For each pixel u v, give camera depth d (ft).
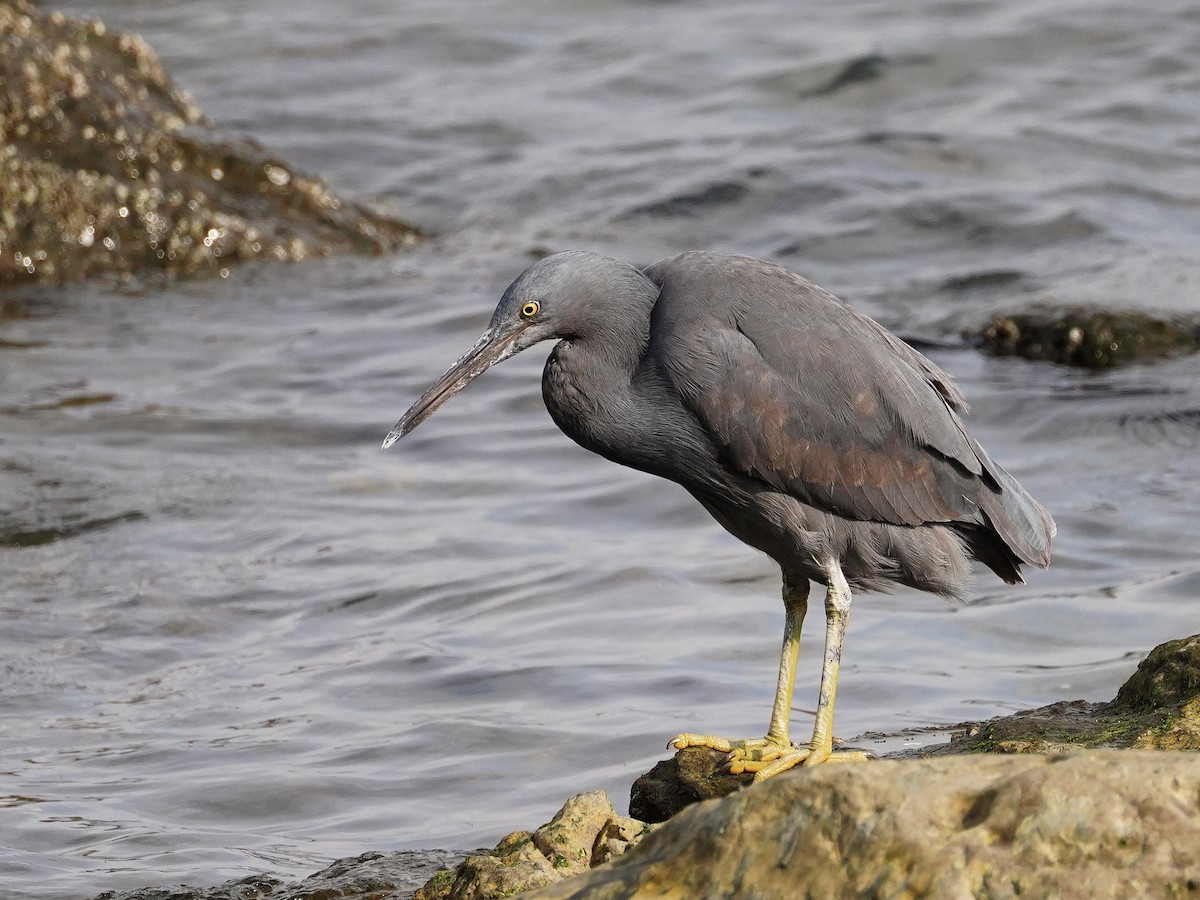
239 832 30.12
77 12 106.22
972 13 96.27
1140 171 75.46
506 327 29.94
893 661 37.01
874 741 31.55
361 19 104.12
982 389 54.75
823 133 81.56
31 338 62.95
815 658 37.42
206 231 72.13
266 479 50.03
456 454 52.01
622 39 97.45
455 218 77.77
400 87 92.89
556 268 29.76
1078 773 17.28
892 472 29.63
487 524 46.44
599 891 18.25
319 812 30.89
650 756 32.40
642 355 29.96
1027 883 16.66
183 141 74.33
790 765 28.50
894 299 64.03
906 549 30.22
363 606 41.45
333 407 55.83
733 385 29.17
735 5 102.68
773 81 89.04
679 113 86.48
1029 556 30.60
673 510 47.24
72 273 70.08
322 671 37.73
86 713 36.09
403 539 45.50
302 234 73.77
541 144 83.82
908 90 87.15
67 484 49.26
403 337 62.75
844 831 17.47
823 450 29.32
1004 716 31.63
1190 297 60.03
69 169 71.82
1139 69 87.30
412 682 36.86
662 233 72.95
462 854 27.71
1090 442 50.49
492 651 38.29
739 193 75.10
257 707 35.99
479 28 101.50
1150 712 28.09
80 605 41.81
